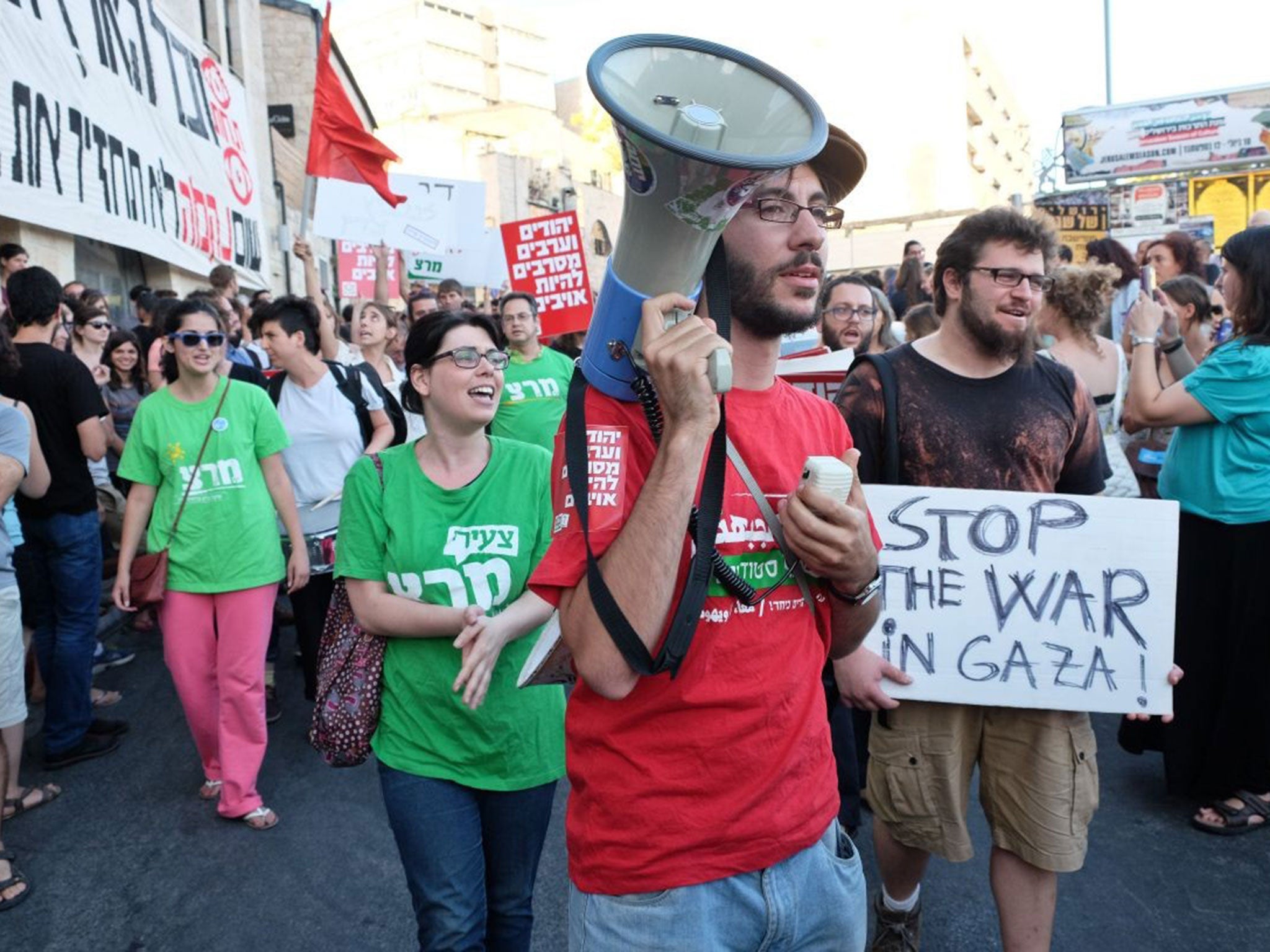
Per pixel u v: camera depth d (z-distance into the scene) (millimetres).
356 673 2475
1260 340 3545
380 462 2578
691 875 1560
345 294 10734
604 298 1436
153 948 3238
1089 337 4184
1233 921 3191
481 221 8961
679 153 1206
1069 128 31172
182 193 11414
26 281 4430
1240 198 29109
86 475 4629
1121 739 4156
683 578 1532
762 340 1708
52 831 4027
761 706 1597
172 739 4941
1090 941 3104
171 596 4012
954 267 2531
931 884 3479
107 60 9125
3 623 3475
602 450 1483
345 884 3604
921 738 2598
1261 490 3576
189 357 3951
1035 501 2578
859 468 2633
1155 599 2572
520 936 2518
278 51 25391
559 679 1693
